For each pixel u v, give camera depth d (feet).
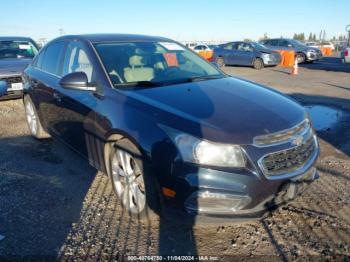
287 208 11.09
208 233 9.84
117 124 10.10
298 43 69.77
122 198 10.81
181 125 8.77
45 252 9.01
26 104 18.22
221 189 8.34
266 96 11.00
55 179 13.19
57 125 14.52
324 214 10.75
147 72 12.24
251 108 9.74
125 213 10.80
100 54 12.22
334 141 17.72
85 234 9.78
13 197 11.77
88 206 11.24
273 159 8.67
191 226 10.00
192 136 8.49
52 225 10.19
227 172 8.31
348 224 10.24
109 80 11.25
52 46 15.89
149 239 9.57
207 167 8.35
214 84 11.96
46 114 15.60
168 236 9.70
